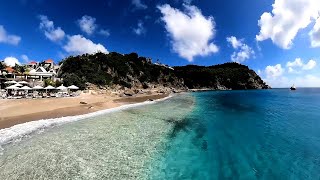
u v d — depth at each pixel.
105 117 27.05
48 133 18.64
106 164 12.44
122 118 26.39
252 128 21.62
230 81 174.00
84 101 40.00
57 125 21.84
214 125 23.09
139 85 105.88
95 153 14.06
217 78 170.75
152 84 117.81
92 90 65.25
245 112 33.06
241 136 18.67
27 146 15.05
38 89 51.34
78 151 14.32
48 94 45.56
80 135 18.17
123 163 12.67
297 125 22.91
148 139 17.45
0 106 29.59
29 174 10.92
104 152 14.30
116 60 104.56
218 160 13.23
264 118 27.48
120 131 19.73
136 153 14.31
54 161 12.60
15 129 19.22
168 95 80.00
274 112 33.00
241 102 50.97
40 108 29.84
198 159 13.41
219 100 57.31
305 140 17.14
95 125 22.16
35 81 63.81
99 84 79.00
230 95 84.50
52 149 14.59
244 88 179.00
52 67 98.12
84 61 88.31
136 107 38.22
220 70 183.38
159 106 40.38
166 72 135.25
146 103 45.88
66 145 15.49
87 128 20.77
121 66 102.50
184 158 13.59
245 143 16.62
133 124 22.84
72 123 23.03
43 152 13.99
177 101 52.69
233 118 27.48
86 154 13.84
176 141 17.12
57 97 44.31
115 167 12.08
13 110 27.17
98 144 15.89
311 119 26.52
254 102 50.94
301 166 12.13
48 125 21.59
